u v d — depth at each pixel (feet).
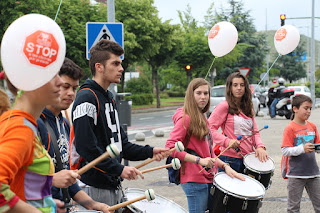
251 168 14.93
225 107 16.10
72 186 9.47
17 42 6.04
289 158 16.70
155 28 91.56
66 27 71.97
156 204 12.10
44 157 6.92
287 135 16.69
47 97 6.66
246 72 68.23
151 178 26.73
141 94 127.65
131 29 90.43
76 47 72.43
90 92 10.85
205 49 118.42
